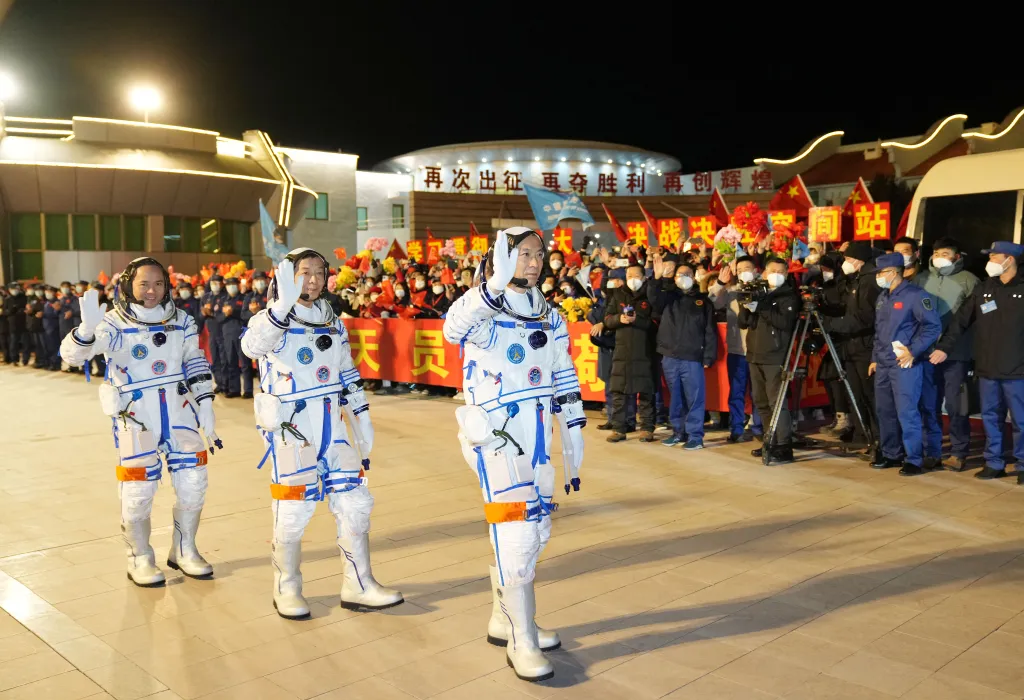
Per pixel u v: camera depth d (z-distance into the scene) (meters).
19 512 6.47
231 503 6.61
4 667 3.76
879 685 3.43
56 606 4.50
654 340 8.80
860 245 7.80
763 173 40.25
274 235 14.14
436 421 10.26
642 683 3.50
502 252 3.44
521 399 3.66
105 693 3.49
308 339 4.27
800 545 5.25
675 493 6.57
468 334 3.63
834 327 7.65
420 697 3.42
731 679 3.51
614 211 37.72
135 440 4.73
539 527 3.70
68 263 27.11
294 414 4.23
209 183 27.97
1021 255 6.85
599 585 4.62
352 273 14.38
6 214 26.38
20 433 10.09
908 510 5.98
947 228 9.24
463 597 4.52
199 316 14.76
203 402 4.97
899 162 35.41
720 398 9.04
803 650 3.77
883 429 7.32
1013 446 7.48
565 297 11.08
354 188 36.31
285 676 3.63
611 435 8.85
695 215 37.94
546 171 43.91
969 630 3.96
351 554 4.37
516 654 3.59
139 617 4.33
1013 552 5.06
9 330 19.83
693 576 4.73
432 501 6.52
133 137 27.69
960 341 7.21
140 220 27.91
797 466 7.49
